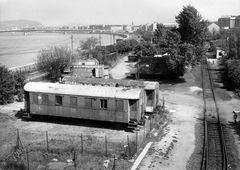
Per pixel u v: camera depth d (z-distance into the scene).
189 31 52.81
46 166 19.41
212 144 24.19
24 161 20.17
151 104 31.39
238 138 25.56
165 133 26.72
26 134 26.45
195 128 28.28
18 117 31.75
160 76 54.75
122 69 66.38
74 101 28.33
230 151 22.61
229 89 46.22
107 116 27.45
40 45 159.50
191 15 52.22
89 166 19.30
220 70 62.41
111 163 19.88
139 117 27.52
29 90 29.59
